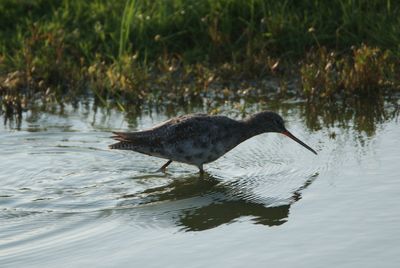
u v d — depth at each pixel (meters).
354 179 12.40
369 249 10.01
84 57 18.12
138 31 18.38
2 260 10.00
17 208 11.80
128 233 10.84
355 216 10.99
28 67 17.47
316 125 15.33
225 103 16.75
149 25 18.44
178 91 16.98
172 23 18.50
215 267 9.72
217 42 18.16
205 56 18.03
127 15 18.33
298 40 18.06
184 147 13.31
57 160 13.88
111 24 18.53
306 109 16.27
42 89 17.27
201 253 10.12
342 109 16.19
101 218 11.39
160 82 17.30
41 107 16.77
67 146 14.56
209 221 11.24
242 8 18.61
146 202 12.05
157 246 10.38
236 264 9.77
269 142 14.71
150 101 16.78
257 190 12.44
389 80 17.02
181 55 18.28
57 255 10.13
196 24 18.55
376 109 16.08
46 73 17.53
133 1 17.95
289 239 10.44
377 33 17.95
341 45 18.12
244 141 14.90
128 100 16.91
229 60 18.20
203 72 17.47
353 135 14.59
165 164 13.63
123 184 12.86
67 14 18.72
